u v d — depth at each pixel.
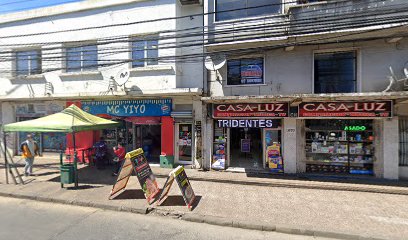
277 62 8.94
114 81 10.20
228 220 5.07
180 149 10.43
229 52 8.87
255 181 7.91
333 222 5.02
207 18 9.18
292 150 8.94
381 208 5.82
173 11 9.62
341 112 8.17
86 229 4.75
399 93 6.82
